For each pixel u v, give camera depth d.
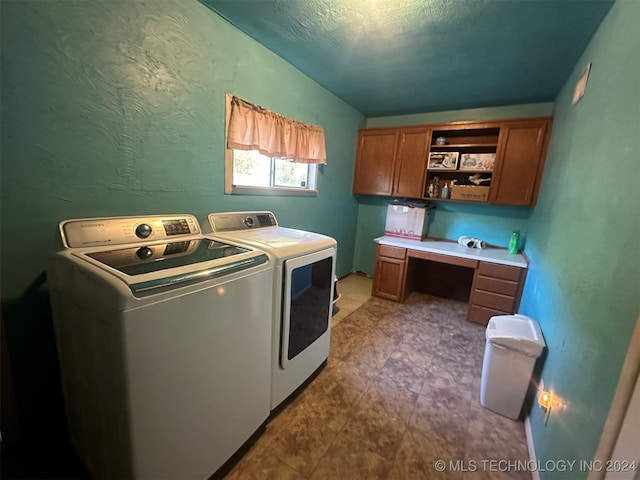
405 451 1.34
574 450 0.95
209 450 1.10
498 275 2.58
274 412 1.54
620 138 1.03
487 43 1.80
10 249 1.11
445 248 2.94
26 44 1.04
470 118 3.15
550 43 1.74
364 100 3.07
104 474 1.02
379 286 3.29
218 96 1.77
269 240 1.60
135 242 1.32
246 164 2.18
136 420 0.85
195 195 1.74
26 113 1.07
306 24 1.71
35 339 1.23
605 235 1.02
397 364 2.03
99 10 1.20
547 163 2.45
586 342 1.01
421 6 1.47
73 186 1.23
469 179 3.08
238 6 1.59
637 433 0.69
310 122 2.63
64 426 1.37
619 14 1.21
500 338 1.52
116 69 1.29
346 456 1.30
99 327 0.86
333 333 2.45
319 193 3.03
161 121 1.50
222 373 1.10
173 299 0.89
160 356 0.88
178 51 1.51
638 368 0.71
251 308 1.20
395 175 3.38
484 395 1.62
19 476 1.16
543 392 1.34
